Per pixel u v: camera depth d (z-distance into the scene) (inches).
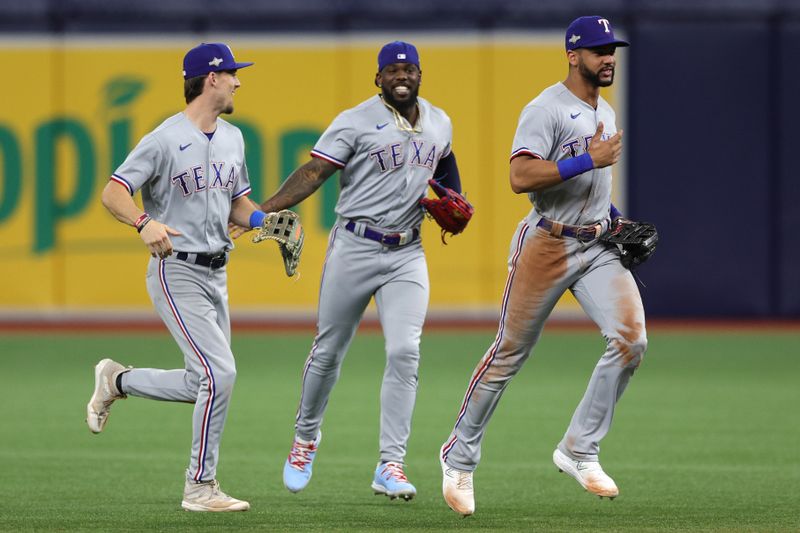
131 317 2374.5
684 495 930.1
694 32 2322.8
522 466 1073.5
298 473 932.6
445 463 851.4
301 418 938.1
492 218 2340.1
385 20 2346.2
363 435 1240.2
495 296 2341.3
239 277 2346.2
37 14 2351.1
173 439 1210.6
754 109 2324.1
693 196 2332.7
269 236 872.3
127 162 838.5
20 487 959.6
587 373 1711.4
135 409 1407.5
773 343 2034.9
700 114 2329.0
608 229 848.9
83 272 2372.0
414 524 816.3
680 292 2345.0
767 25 2319.1
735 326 2265.0
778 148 2325.3
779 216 2329.0
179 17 2353.6
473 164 2342.5
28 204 2367.1
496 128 2341.3
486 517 844.6
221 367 845.2
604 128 845.2
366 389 1562.5
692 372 1721.2
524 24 2336.4
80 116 2365.9
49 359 1872.5
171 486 965.2
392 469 892.6
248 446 1178.6
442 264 2345.0
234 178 876.6
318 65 2353.6
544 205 843.4
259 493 945.5
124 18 2357.3
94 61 2363.4
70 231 2367.1
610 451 1144.8
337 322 927.7
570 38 837.8
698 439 1211.2
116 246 2368.4
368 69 2351.1
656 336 2129.7
